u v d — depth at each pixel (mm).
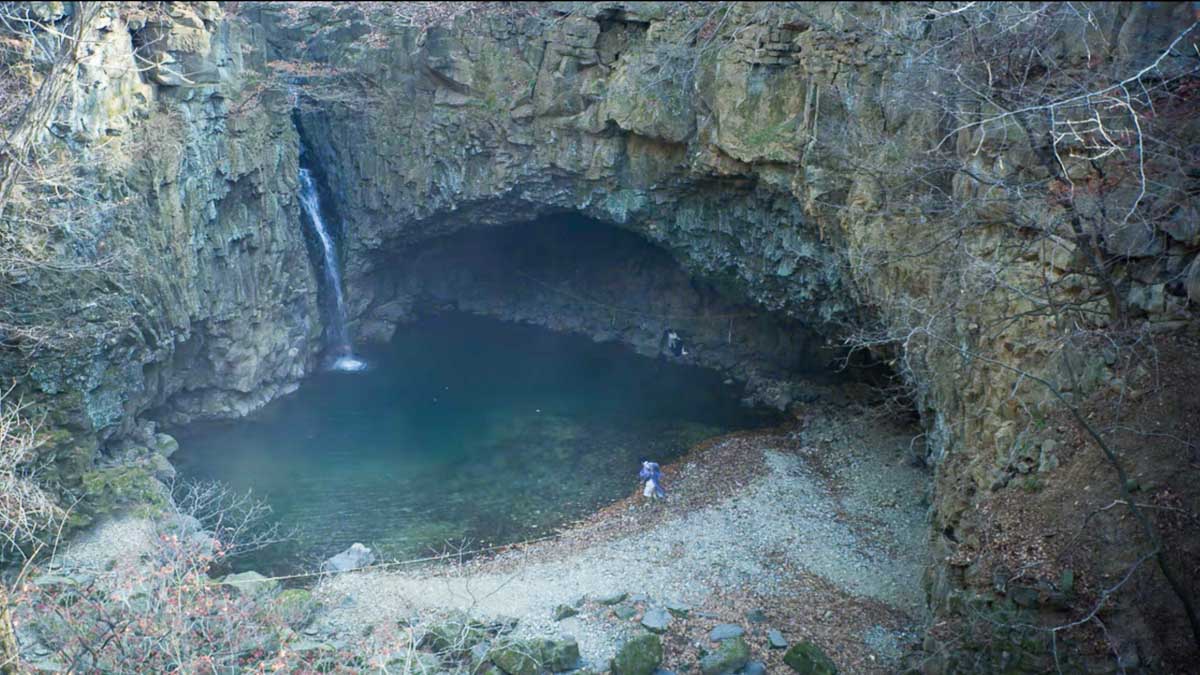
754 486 29984
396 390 38281
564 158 34781
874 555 25375
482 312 47000
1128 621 15344
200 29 29812
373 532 27500
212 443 32625
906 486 29250
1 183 19031
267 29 38188
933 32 22203
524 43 34156
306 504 28906
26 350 24016
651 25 30797
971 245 20641
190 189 30047
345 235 41562
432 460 32344
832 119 26500
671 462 32625
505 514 28984
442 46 35281
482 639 20891
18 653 16500
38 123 19406
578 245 44531
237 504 26719
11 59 24047
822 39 26328
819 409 36000
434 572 25047
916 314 22016
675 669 19906
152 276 28484
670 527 27438
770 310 35469
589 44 32438
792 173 28438
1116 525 16297
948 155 21125
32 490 20484
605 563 25266
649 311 43188
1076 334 17469
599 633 21391
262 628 19906
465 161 36969
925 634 17703
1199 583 15352
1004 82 19172
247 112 32875
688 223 34656
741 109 28703
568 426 35438
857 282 26344
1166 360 17641
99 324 25938
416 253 43844
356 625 22031
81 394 25297
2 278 23625
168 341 29703
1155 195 16891
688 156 31672
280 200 35781
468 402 37375
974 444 20094
